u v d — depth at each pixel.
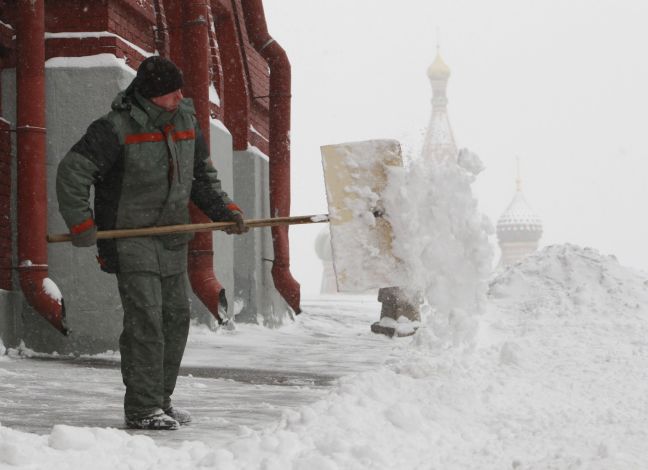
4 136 12.27
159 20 14.23
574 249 15.81
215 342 14.27
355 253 6.52
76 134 12.50
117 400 7.79
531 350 10.29
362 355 12.98
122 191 6.07
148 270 6.08
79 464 4.48
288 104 18.16
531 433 6.04
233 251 18.17
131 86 6.10
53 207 12.45
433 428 5.96
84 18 12.72
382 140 6.54
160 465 4.50
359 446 4.84
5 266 12.23
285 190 17.95
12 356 12.04
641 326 12.24
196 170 6.43
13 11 12.61
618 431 6.07
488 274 7.47
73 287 12.40
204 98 13.68
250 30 18.03
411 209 6.54
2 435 4.88
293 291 17.50
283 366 11.43
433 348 10.08
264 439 4.91
